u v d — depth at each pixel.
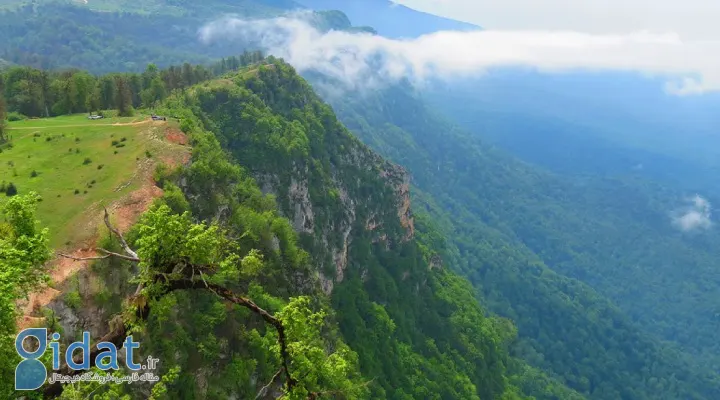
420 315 136.00
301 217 119.44
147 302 23.94
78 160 85.62
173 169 80.62
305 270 92.69
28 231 27.12
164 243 22.94
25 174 80.19
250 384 63.75
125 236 60.16
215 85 138.38
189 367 57.94
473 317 144.62
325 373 26.11
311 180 128.88
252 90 148.12
